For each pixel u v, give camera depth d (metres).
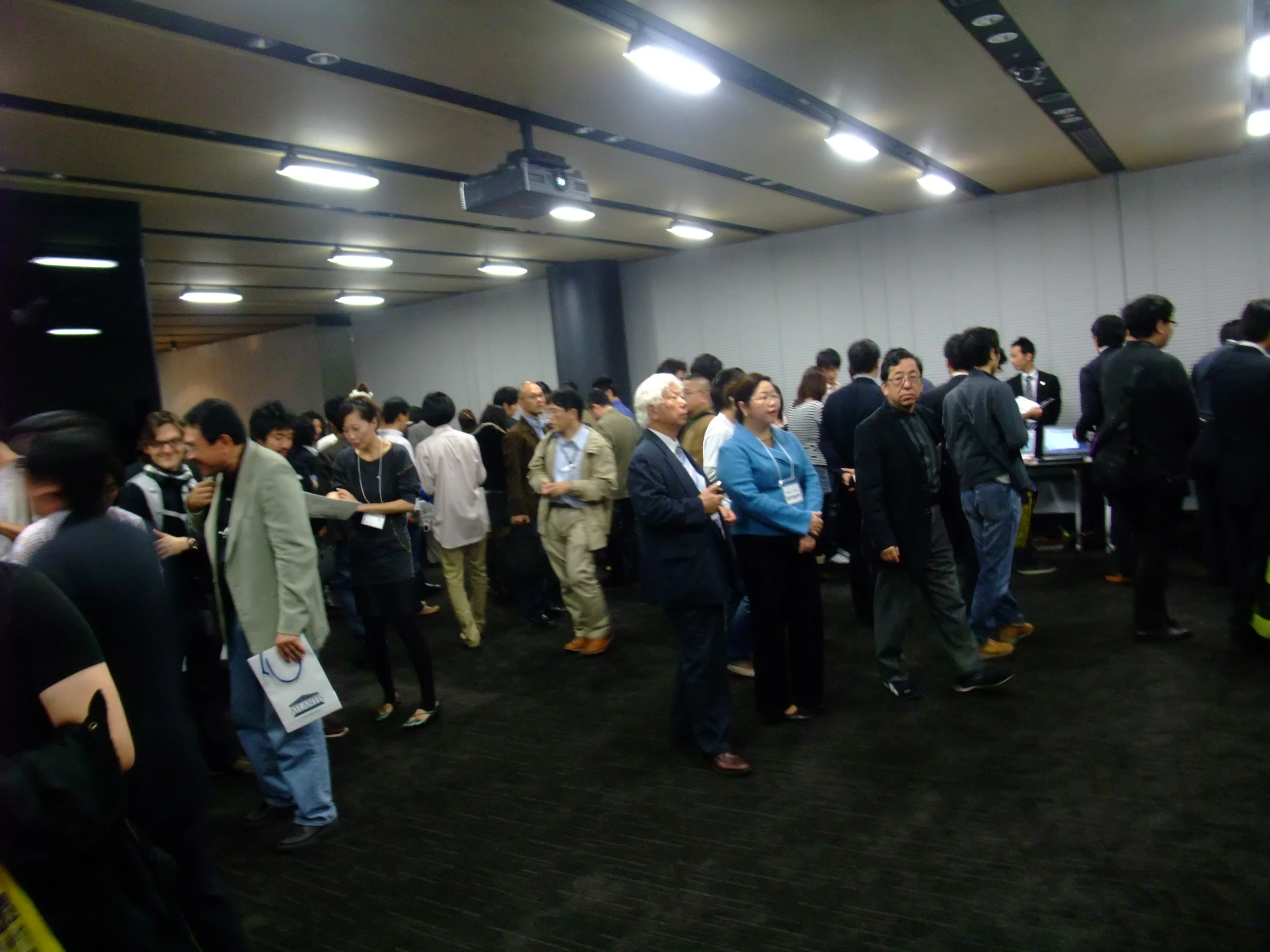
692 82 3.42
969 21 3.23
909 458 3.38
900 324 7.66
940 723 3.29
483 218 6.06
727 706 3.08
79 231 4.60
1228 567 4.70
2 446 2.95
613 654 4.59
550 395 4.63
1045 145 5.40
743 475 3.25
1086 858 2.31
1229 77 4.18
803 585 3.43
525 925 2.27
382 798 3.12
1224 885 2.14
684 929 2.18
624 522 6.09
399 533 3.73
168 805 1.77
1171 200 6.41
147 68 2.98
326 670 4.83
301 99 3.42
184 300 8.34
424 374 10.90
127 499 3.23
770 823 2.68
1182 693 3.33
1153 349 3.74
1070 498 6.02
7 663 1.43
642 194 5.79
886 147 5.03
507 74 3.35
